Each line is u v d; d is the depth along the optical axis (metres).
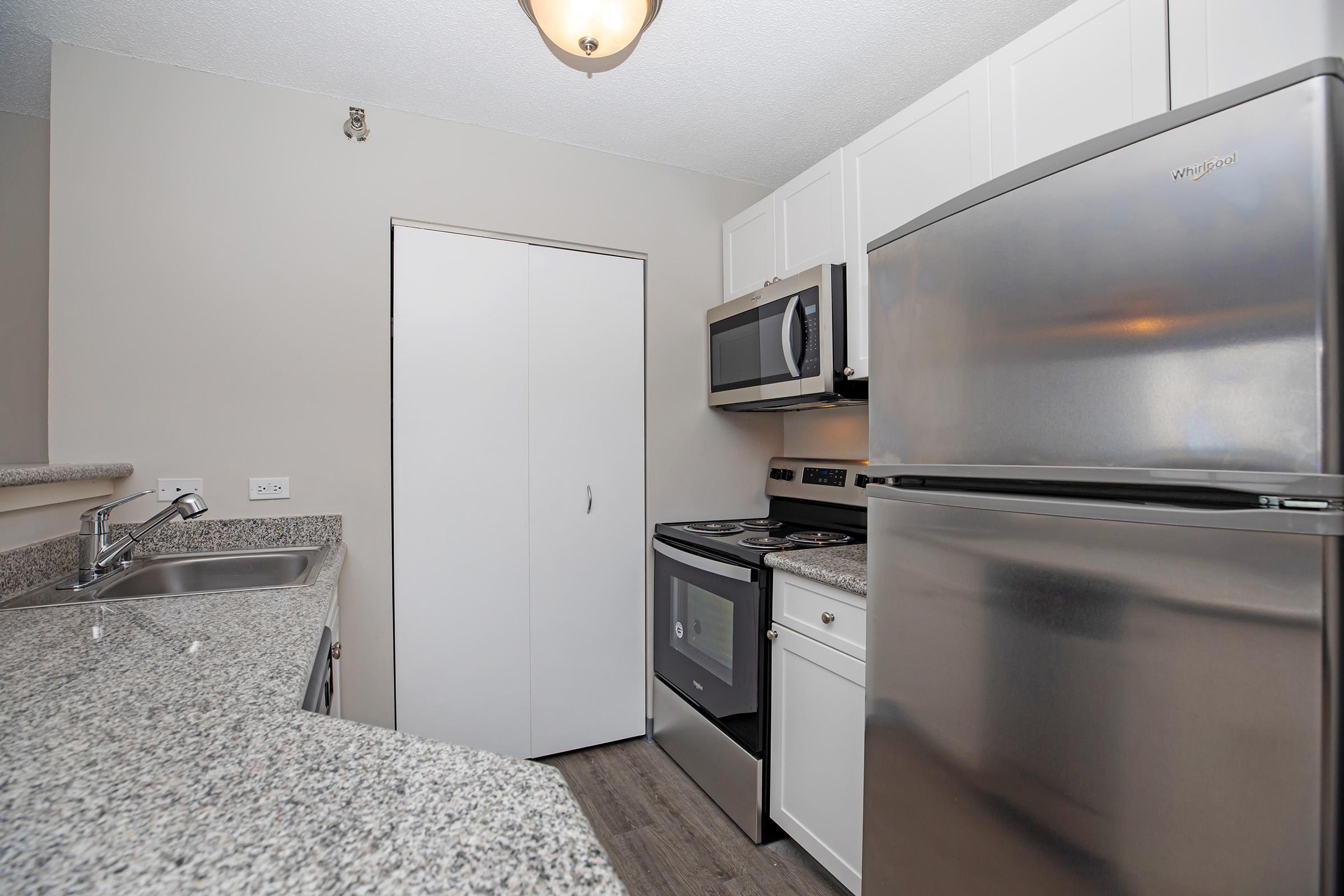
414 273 2.15
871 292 1.23
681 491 2.60
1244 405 0.68
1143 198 0.77
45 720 0.67
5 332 2.01
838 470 2.34
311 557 1.80
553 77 1.95
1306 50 0.95
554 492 2.35
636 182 2.53
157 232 1.83
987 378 0.98
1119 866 0.79
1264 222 0.67
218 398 1.89
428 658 2.15
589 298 2.43
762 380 2.22
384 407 2.09
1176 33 1.11
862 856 1.23
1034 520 0.90
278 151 1.97
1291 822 0.64
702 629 2.12
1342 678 0.62
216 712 0.70
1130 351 0.79
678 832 1.88
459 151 2.22
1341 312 0.62
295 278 1.99
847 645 1.52
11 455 2.00
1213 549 0.70
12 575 1.29
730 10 1.63
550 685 2.34
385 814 0.48
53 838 0.45
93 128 1.77
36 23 1.66
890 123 1.76
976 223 1.00
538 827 0.47
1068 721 0.85
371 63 1.87
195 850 0.43
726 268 2.67
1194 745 0.72
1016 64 1.40
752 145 2.41
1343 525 0.61
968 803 1.00
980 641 0.98
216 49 1.79
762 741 1.81
